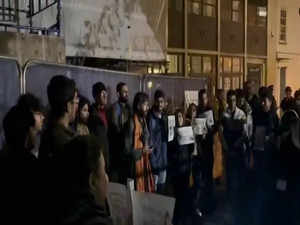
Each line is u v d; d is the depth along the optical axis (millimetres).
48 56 6602
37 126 2236
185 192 6449
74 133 2354
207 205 6891
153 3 11812
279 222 6098
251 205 6785
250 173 7512
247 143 7543
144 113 5535
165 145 6000
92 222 1967
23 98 2234
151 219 2576
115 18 10195
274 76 21344
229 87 18500
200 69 16812
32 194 2002
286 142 5727
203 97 7270
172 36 15336
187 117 6973
